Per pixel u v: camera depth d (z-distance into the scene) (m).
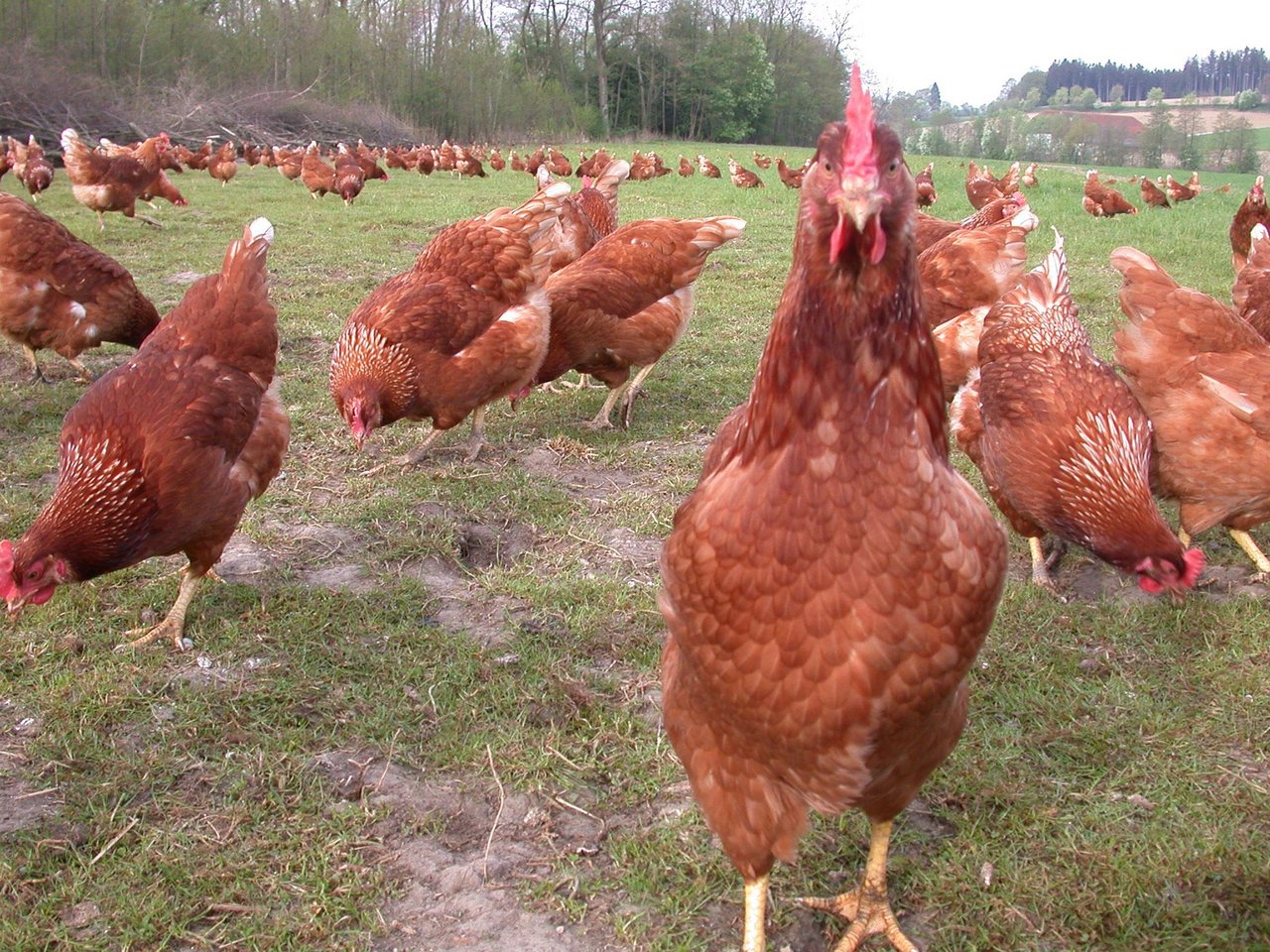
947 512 0.52
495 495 1.33
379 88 10.29
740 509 0.52
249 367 1.04
